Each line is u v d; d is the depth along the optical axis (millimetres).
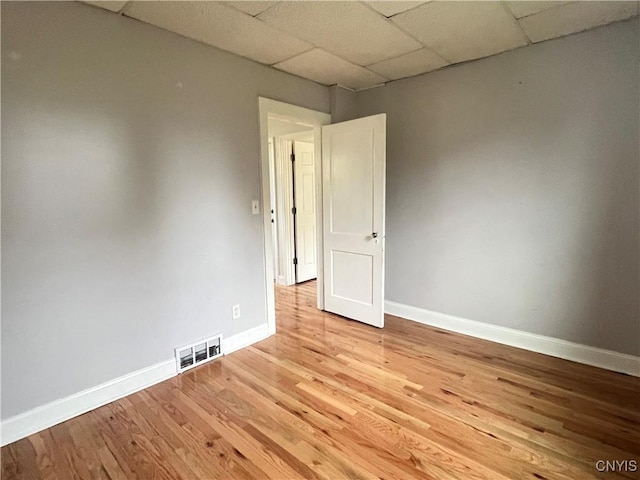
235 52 2693
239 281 2912
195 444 1827
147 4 2000
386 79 3355
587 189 2486
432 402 2160
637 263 2354
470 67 2920
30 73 1813
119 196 2176
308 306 4027
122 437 1885
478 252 3045
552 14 2174
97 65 2041
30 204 1853
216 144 2656
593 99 2404
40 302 1916
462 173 3059
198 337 2656
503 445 1788
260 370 2580
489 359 2705
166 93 2352
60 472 1654
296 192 4895
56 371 1994
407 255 3520
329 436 1878
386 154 3547
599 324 2531
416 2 2023
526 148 2709
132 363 2307
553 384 2336
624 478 1572
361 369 2578
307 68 3041
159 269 2400
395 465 1676
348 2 2012
